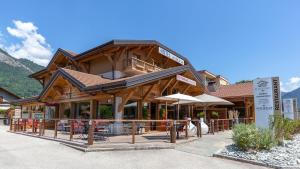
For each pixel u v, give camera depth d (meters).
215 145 11.96
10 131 18.86
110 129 14.43
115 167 7.93
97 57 21.58
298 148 10.68
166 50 23.28
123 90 13.82
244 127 10.96
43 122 14.73
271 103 11.95
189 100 14.63
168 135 14.59
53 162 8.39
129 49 21.00
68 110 19.16
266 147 10.27
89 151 9.84
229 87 28.80
